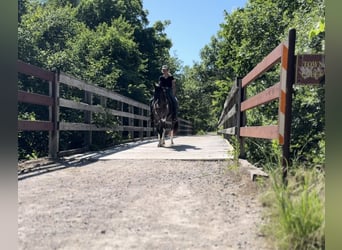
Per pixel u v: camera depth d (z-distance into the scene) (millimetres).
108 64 18578
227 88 14938
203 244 2387
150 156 7105
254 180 4051
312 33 3598
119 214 3051
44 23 13477
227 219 2893
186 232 2613
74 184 4324
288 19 8273
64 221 2850
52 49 13078
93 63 15812
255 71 4980
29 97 5645
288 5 8906
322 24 3471
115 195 3740
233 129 7020
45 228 2680
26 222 2801
